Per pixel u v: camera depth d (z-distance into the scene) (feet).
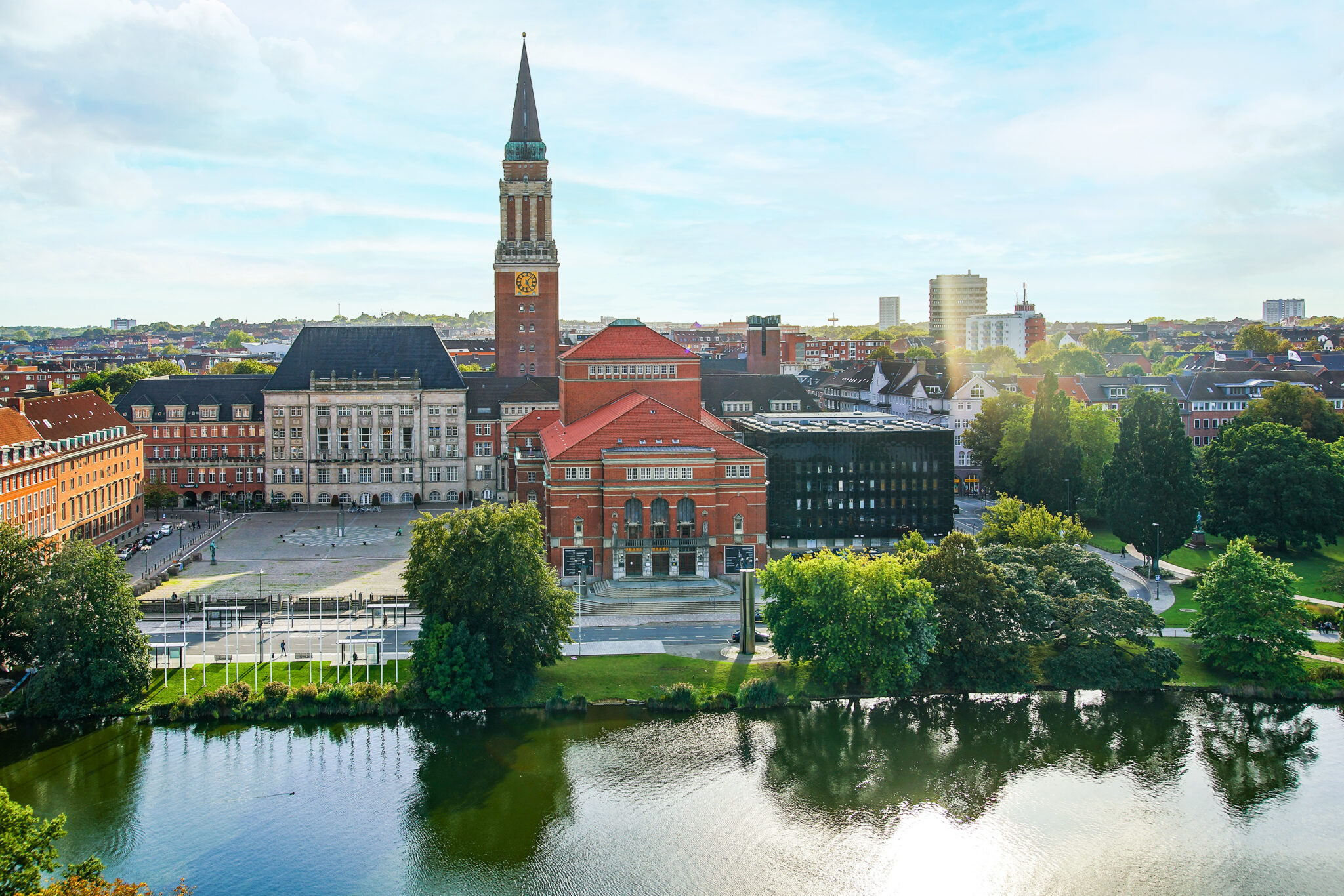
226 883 216.74
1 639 303.89
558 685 311.27
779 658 335.26
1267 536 457.68
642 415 422.41
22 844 167.12
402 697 300.81
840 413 597.52
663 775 264.31
